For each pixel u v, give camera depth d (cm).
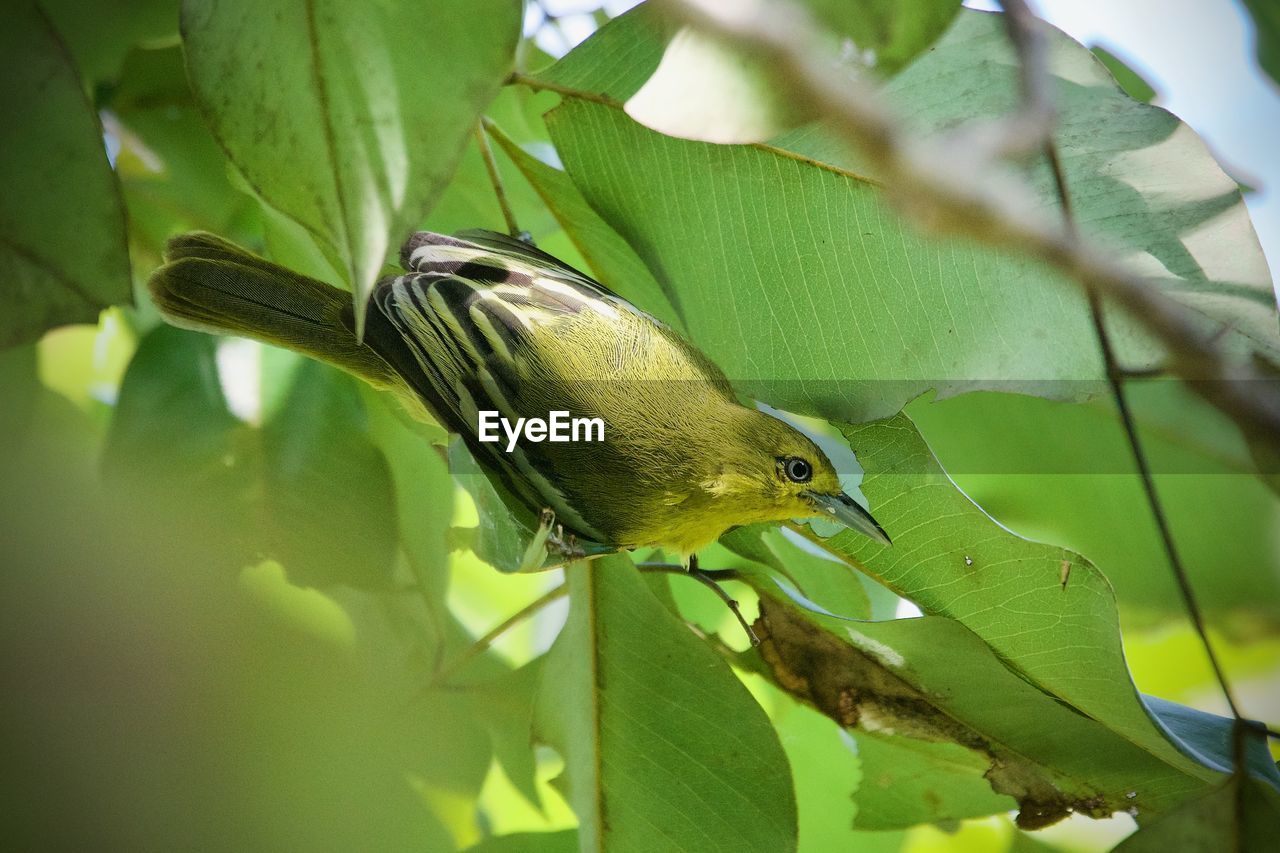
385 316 254
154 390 253
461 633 254
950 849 259
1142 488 258
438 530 254
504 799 256
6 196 248
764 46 247
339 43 246
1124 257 249
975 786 253
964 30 249
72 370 257
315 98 246
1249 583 258
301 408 254
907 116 249
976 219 249
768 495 256
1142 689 259
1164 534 250
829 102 247
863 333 251
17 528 253
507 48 246
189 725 252
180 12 246
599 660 251
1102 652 250
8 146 248
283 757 252
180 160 254
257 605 253
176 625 252
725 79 247
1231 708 249
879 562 252
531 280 255
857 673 252
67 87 248
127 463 253
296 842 252
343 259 246
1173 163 249
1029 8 249
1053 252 249
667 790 251
